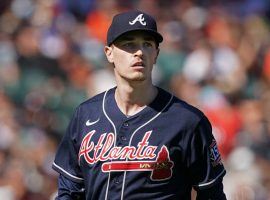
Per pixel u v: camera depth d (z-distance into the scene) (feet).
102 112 53.83
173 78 146.72
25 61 148.56
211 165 52.39
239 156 123.03
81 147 53.57
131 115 52.95
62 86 144.87
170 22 166.30
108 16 163.32
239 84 149.07
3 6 163.02
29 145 125.29
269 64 157.89
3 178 115.55
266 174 117.39
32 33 154.10
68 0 165.58
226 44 161.27
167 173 51.62
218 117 133.28
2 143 125.49
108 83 141.79
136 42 51.98
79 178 54.75
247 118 136.05
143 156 51.62
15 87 142.61
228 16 173.37
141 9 167.73
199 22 168.25
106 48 54.24
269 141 128.57
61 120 138.21
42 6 162.09
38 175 117.39
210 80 147.43
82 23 163.53
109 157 52.16
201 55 151.53
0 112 131.13
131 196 51.55
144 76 52.03
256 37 167.63
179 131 51.98
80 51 153.89
